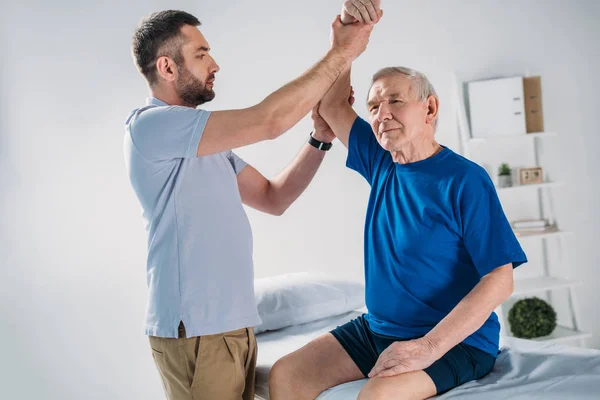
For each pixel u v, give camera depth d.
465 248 1.84
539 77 3.70
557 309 4.02
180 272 1.82
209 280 1.83
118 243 2.96
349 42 1.94
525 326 3.63
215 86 3.09
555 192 3.95
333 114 2.16
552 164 3.94
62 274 2.87
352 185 3.42
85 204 2.90
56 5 2.83
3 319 2.79
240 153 3.14
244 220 1.95
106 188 2.94
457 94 3.62
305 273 2.92
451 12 3.63
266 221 3.21
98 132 2.92
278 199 2.29
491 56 3.75
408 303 1.89
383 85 1.90
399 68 1.92
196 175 1.87
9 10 2.77
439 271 1.85
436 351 1.70
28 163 2.82
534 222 3.78
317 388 1.93
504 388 1.78
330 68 1.92
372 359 1.96
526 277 3.92
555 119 3.93
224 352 1.84
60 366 2.88
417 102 1.88
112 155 2.94
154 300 1.87
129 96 2.97
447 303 1.87
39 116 2.83
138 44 1.95
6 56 2.78
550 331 3.66
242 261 1.90
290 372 1.95
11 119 2.79
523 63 3.83
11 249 2.80
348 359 1.97
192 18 1.98
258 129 1.78
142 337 3.01
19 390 2.82
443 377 1.75
